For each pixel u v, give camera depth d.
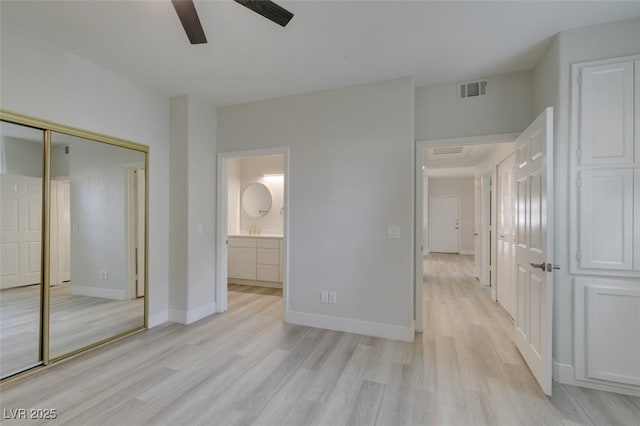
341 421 1.71
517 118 2.79
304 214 3.24
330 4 1.87
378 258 2.95
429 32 2.18
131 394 1.95
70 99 2.50
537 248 2.15
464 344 2.75
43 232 2.39
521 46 2.36
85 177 2.65
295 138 3.30
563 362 2.13
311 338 2.87
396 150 2.90
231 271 5.11
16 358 2.30
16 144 2.29
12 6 1.91
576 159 2.10
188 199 3.30
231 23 2.07
